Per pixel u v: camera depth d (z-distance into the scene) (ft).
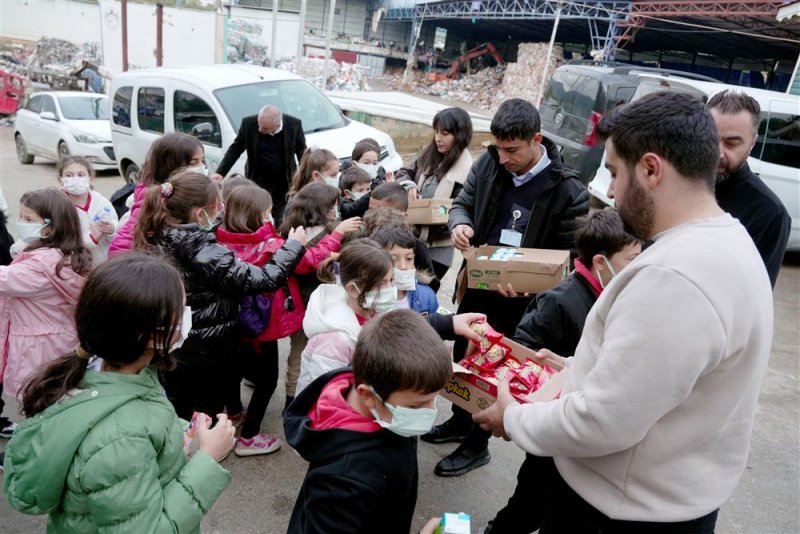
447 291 18.24
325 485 4.61
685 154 3.94
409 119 37.29
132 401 4.25
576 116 27.02
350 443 4.64
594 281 7.02
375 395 4.57
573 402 4.27
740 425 4.27
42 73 67.00
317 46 123.44
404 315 4.91
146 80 23.50
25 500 4.05
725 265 3.77
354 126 23.13
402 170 13.69
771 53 68.23
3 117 59.41
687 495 4.30
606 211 6.99
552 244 8.90
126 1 56.18
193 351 8.00
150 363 4.63
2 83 57.62
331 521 4.56
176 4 68.80
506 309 9.19
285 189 17.94
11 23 88.38
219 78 21.89
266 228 8.96
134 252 4.67
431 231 11.02
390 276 6.91
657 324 3.77
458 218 9.54
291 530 5.19
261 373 9.48
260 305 8.87
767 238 7.45
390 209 9.48
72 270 8.18
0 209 9.64
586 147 25.76
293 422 5.22
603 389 4.01
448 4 98.43
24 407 4.24
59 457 3.91
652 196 4.16
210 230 7.95
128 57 58.23
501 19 89.61
